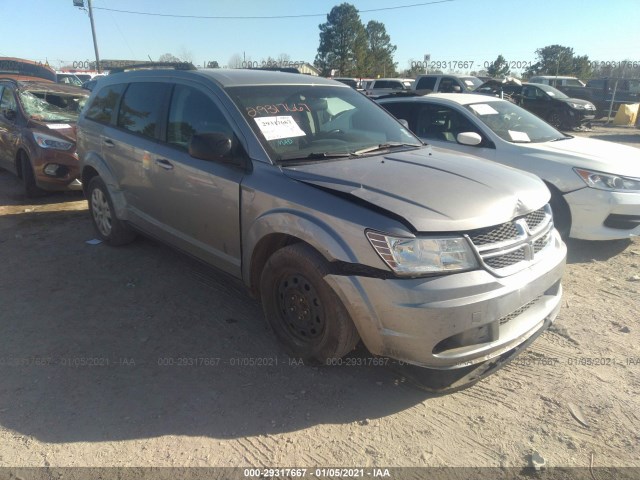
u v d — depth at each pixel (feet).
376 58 211.61
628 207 16.29
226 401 9.62
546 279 9.82
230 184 11.25
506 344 9.34
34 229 19.60
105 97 16.94
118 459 8.21
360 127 13.37
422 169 10.62
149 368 10.61
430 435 8.84
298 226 9.62
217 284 14.61
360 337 9.64
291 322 10.63
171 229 13.82
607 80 70.85
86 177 18.06
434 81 63.72
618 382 10.21
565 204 16.93
